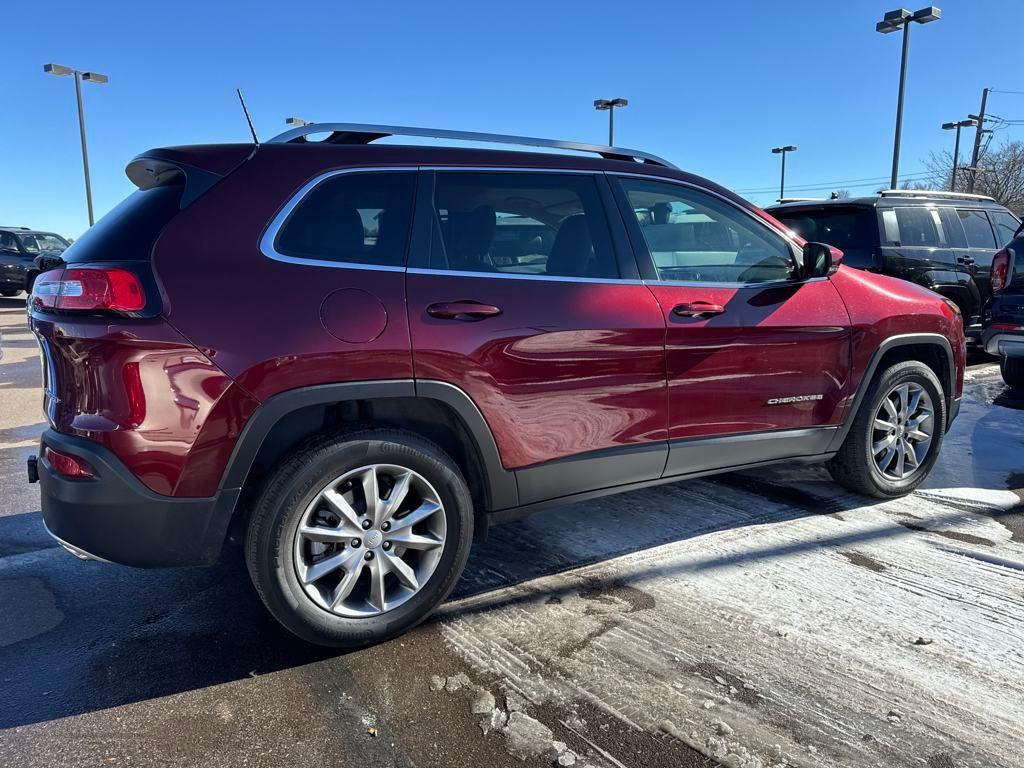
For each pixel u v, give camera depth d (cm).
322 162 259
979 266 767
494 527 373
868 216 695
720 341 320
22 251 1981
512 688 238
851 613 284
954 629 272
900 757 205
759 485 436
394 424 271
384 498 260
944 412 418
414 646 263
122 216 249
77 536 227
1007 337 601
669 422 313
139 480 223
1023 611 286
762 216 354
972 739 213
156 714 226
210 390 226
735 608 288
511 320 270
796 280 354
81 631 277
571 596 300
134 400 221
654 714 224
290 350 234
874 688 237
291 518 240
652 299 305
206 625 281
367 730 218
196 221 237
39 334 246
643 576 316
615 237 307
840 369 363
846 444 392
